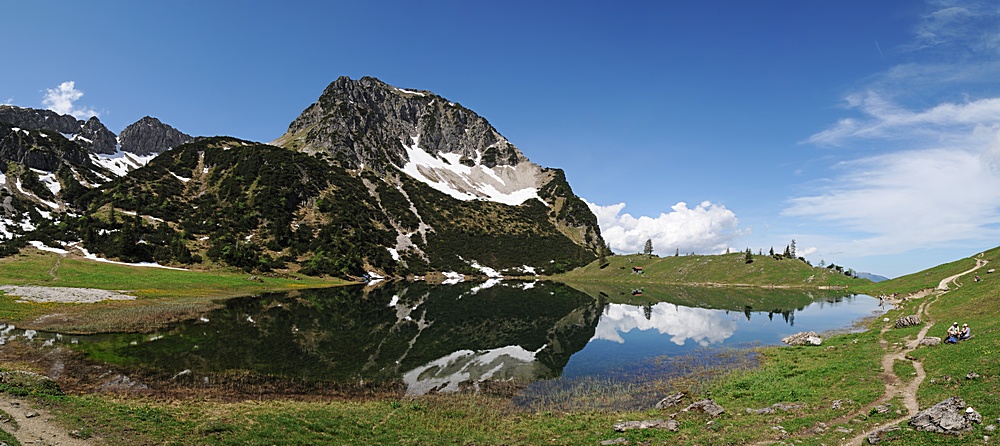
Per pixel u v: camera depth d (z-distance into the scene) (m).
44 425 19.89
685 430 22.89
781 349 46.66
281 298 94.50
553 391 34.97
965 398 20.84
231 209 174.00
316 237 172.62
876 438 18.36
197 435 21.22
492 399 32.75
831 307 87.25
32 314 56.72
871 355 36.28
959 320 43.81
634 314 82.50
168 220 158.50
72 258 111.56
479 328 66.19
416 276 177.62
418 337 57.97
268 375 37.03
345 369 40.50
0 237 121.81
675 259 195.00
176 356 41.34
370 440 22.88
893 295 95.75
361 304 90.69
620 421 25.98
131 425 21.25
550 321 73.81
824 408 24.38
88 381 31.81
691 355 47.03
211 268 124.44
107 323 55.00
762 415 24.42
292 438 22.02
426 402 31.44
